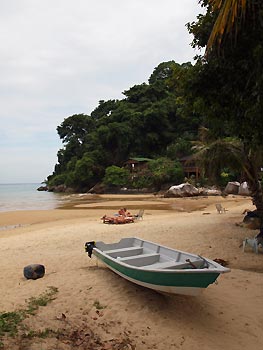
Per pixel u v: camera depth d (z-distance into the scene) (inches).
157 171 2255.2
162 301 255.1
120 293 267.9
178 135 2851.9
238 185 1672.0
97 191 2571.4
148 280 238.5
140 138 2908.5
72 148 3560.5
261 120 257.9
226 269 216.8
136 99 3408.0
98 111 4082.2
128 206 1350.9
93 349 183.8
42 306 240.1
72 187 3041.3
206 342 201.0
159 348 191.6
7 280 312.0
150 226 663.8
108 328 212.7
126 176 2504.9
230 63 262.1
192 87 296.8
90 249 349.1
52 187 3516.2
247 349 194.5
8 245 531.8
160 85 3316.9
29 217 1036.5
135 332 209.5
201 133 579.5
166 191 1945.1
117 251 330.0
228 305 253.6
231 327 220.8
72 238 565.9
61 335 197.2
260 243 423.5
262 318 233.6
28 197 2416.3
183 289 222.4
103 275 315.0
